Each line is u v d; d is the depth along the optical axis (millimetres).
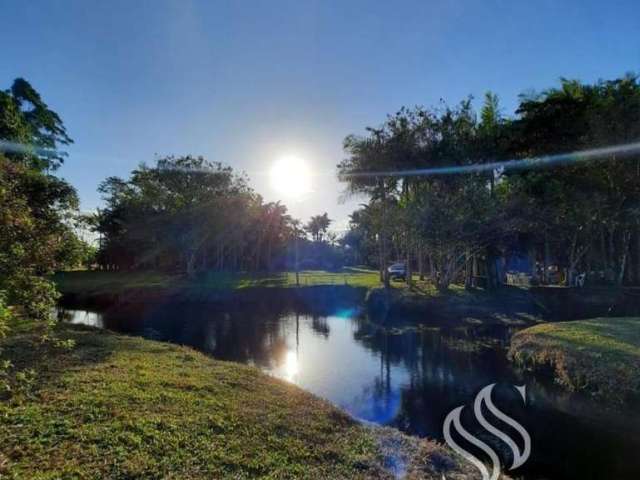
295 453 4234
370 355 11805
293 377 9672
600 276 23031
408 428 6723
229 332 15797
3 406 4754
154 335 15195
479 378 9359
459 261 23266
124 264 43531
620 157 17688
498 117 23562
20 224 5633
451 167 20844
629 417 6770
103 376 6113
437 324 16094
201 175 33562
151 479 3496
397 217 22312
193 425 4559
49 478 3377
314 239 73688
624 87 18281
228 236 38500
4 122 14133
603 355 8008
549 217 20797
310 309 22094
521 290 20875
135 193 35469
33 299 5621
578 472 5258
